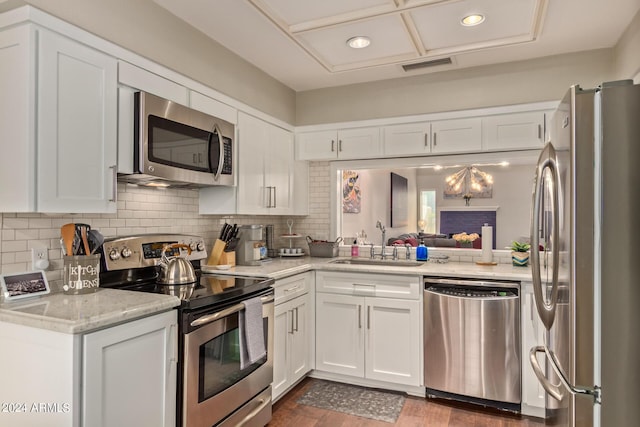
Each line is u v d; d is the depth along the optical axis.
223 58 2.82
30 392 1.43
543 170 1.60
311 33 2.61
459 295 2.67
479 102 3.18
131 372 1.55
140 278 2.22
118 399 1.49
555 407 1.52
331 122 3.69
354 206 3.87
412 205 3.70
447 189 3.60
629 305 1.18
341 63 3.17
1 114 1.63
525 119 2.98
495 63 3.13
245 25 2.53
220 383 2.01
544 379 1.56
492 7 2.28
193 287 2.12
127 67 1.98
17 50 1.60
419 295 2.83
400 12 2.32
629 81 1.19
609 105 1.20
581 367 1.21
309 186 3.92
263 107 3.29
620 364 1.18
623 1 2.22
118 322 1.49
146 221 2.44
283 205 3.46
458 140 3.16
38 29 1.60
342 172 3.92
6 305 1.56
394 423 2.48
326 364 3.10
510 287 2.61
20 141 1.58
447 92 3.29
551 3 2.24
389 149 3.38
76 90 1.74
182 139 2.24
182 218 2.72
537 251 1.63
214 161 2.49
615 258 1.19
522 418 2.53
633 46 2.42
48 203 1.62
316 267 3.13
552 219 1.46
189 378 1.80
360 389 2.98
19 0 1.62
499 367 2.58
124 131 1.95
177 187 2.65
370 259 3.57
